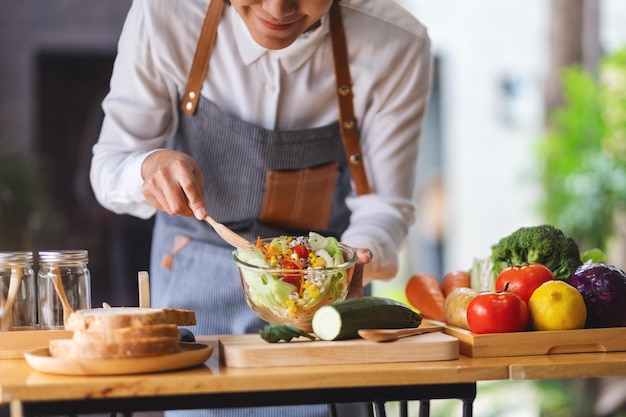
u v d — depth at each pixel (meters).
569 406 5.44
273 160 2.43
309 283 1.90
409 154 2.57
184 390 1.62
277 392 1.68
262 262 1.92
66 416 1.63
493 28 8.44
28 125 7.34
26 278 2.00
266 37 2.05
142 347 1.66
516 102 8.45
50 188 7.24
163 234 2.57
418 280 2.35
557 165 6.05
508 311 1.90
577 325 1.93
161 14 2.32
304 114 2.46
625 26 8.06
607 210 5.93
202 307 2.45
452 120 8.53
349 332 1.82
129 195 2.26
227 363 1.75
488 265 2.27
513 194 8.49
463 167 8.53
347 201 2.61
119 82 2.42
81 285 1.99
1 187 5.80
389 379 1.68
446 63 8.50
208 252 2.48
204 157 2.46
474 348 1.86
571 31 6.77
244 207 2.47
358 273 2.14
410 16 2.50
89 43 7.38
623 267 6.06
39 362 1.67
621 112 5.99
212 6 2.34
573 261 2.16
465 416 1.76
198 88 2.40
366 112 2.53
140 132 2.44
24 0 7.30
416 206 2.60
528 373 1.74
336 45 2.40
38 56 7.42
